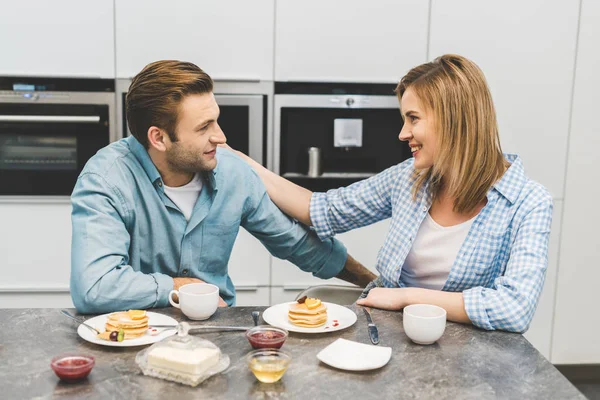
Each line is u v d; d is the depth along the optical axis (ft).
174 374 3.70
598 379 10.91
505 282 4.80
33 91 9.64
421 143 5.25
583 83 10.22
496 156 5.20
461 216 5.42
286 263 10.30
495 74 10.13
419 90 5.15
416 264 5.58
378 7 9.91
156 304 4.98
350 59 10.00
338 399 3.52
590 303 10.65
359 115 10.42
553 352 10.75
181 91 5.14
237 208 5.92
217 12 9.75
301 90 10.06
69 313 4.90
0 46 9.51
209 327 4.50
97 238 5.10
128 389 3.62
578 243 10.53
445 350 4.25
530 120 10.26
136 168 5.54
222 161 5.91
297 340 4.39
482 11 10.00
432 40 10.03
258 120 10.03
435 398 3.56
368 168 10.63
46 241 9.93
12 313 4.86
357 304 5.12
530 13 10.03
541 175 10.38
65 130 9.86
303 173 10.49
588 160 10.39
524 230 5.01
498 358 4.14
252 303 10.36
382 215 6.20
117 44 9.67
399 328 4.63
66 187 10.00
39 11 9.49
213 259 6.00
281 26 9.86
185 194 5.75
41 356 4.05
